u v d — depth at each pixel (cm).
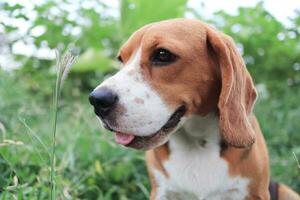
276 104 141
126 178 98
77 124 103
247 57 156
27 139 94
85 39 154
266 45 152
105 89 64
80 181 88
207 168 73
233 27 152
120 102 64
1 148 85
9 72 141
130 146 66
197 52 67
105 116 64
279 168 107
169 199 76
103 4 159
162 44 66
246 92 70
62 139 102
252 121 74
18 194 72
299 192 103
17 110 113
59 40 146
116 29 153
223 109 66
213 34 68
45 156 92
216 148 73
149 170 77
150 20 127
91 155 98
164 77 66
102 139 101
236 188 73
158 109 65
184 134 73
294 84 159
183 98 67
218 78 69
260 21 151
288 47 150
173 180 75
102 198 88
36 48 146
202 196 74
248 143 68
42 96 151
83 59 130
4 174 82
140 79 66
